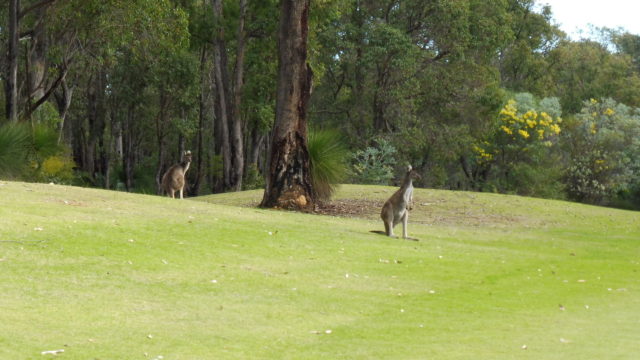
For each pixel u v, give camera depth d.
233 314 7.56
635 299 9.43
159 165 44.03
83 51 29.28
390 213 14.22
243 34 35.28
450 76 39.81
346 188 25.19
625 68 60.28
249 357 6.02
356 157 33.50
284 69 19.61
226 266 9.95
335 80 41.53
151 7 25.42
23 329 6.38
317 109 42.62
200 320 7.21
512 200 24.34
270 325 7.21
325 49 37.84
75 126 51.84
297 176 19.70
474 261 12.30
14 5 24.62
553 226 20.00
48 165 23.17
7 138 20.03
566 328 7.46
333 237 13.15
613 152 39.19
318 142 20.80
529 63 53.25
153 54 33.00
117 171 50.81
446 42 39.19
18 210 11.64
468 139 39.81
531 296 9.46
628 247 16.39
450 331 7.23
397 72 39.03
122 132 50.50
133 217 12.41
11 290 7.68
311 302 8.38
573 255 14.46
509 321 7.80
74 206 12.85
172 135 52.00
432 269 11.20
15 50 24.78
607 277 11.52
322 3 30.38
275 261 10.64
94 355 5.80
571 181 39.62
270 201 19.62
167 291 8.33
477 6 40.62
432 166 44.12
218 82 36.69
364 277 10.15
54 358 5.65
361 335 6.95
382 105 40.09
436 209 21.66
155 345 6.21
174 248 10.62
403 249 12.80
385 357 6.12
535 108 41.56
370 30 37.34
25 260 8.92
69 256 9.37
